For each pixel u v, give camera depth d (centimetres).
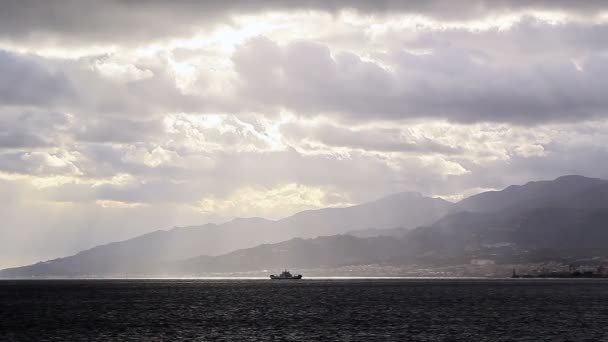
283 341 11931
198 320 15775
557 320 15725
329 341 11925
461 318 16175
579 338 12419
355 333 13050
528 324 14750
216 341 11912
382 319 15925
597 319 16038
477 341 11969
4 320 15962
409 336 12619
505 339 12244
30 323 15188
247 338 12331
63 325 14688
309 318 16225
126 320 15850
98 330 13650
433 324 14712
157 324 14838
